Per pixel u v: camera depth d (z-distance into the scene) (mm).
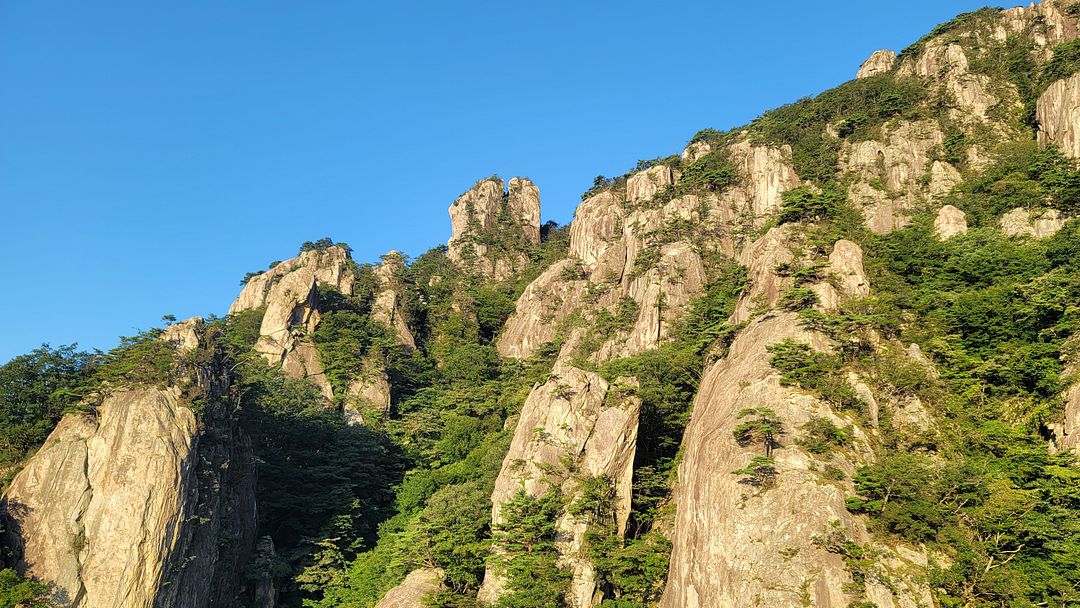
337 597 90438
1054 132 120812
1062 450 70188
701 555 67750
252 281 164375
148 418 82000
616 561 74062
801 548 63031
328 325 142250
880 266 96188
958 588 61000
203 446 87625
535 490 80625
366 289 160875
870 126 140375
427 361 147500
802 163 139625
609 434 82188
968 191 119688
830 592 60750
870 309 82188
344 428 115938
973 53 145750
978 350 83312
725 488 68438
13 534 75750
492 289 170375
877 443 71250
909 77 149750
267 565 92125
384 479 112562
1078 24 142000
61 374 88500
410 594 79625
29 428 82938
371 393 131000
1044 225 104812
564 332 135625
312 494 105188
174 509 79938
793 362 74625
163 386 85688
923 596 60375
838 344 78688
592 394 85812
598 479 79062
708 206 138000
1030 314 83000
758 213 136125
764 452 69562
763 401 73250
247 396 104062
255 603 90062
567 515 77875
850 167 134875
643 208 147125
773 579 62438
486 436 115125
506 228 191375
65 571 74750
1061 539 61812
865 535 63719
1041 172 113562
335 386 132125
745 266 119938
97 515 77375
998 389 78812
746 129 158375
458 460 114062
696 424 79750
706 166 147500
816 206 104375
